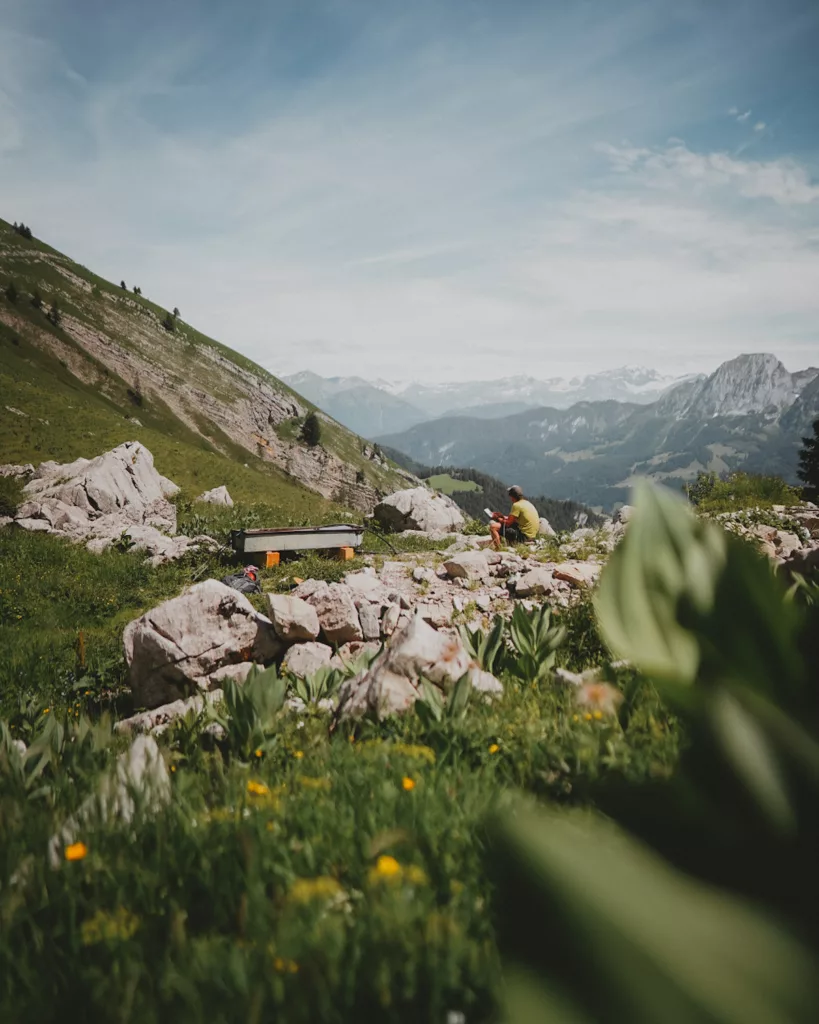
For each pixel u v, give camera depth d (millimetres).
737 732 492
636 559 547
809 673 508
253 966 1617
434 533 23391
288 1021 1472
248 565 18203
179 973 1650
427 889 1930
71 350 165000
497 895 383
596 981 336
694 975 339
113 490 30250
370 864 2145
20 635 13516
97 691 9859
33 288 184125
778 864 448
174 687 8211
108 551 20562
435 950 1654
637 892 379
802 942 379
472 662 5047
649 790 520
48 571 18141
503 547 17250
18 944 1871
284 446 199625
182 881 2088
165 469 64188
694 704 515
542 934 357
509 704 4426
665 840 471
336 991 1542
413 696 4516
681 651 524
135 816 2570
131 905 2012
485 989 1511
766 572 534
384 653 5059
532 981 339
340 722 4551
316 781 3041
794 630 514
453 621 10781
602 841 425
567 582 11922
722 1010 332
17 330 157750
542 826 414
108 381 165250
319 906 1899
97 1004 1577
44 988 1660
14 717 6680
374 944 1683
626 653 520
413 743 3770
